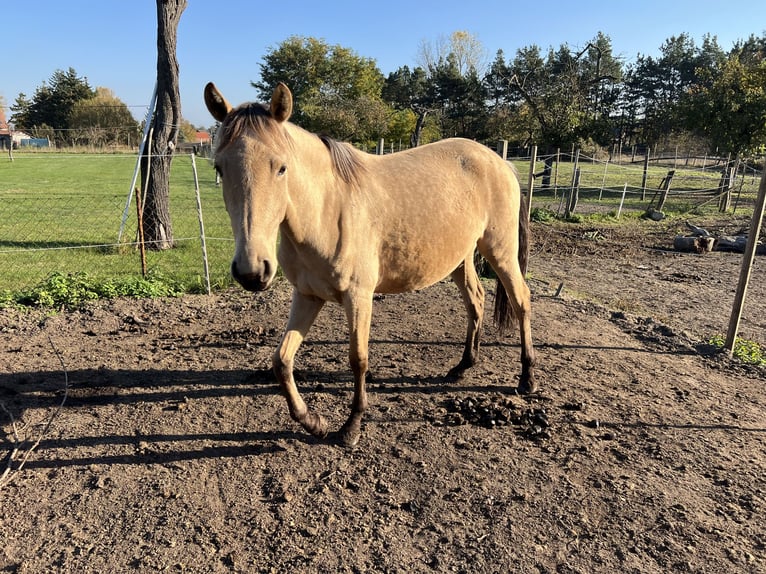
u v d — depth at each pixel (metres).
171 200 15.92
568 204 14.98
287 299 6.31
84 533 2.52
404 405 3.82
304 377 4.23
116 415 3.61
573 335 5.32
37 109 65.00
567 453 3.23
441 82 45.12
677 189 21.03
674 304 6.77
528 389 4.02
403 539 2.50
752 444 3.36
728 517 2.67
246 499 2.78
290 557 2.38
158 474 2.98
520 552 2.42
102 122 55.31
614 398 3.96
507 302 4.38
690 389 4.14
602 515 2.67
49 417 3.56
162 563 2.34
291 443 3.31
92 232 10.51
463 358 4.29
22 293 6.09
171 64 8.41
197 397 3.88
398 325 5.52
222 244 9.58
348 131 32.88
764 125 16.48
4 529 2.54
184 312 5.82
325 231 2.80
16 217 12.17
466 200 3.58
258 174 2.21
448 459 3.16
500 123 33.06
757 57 49.19
